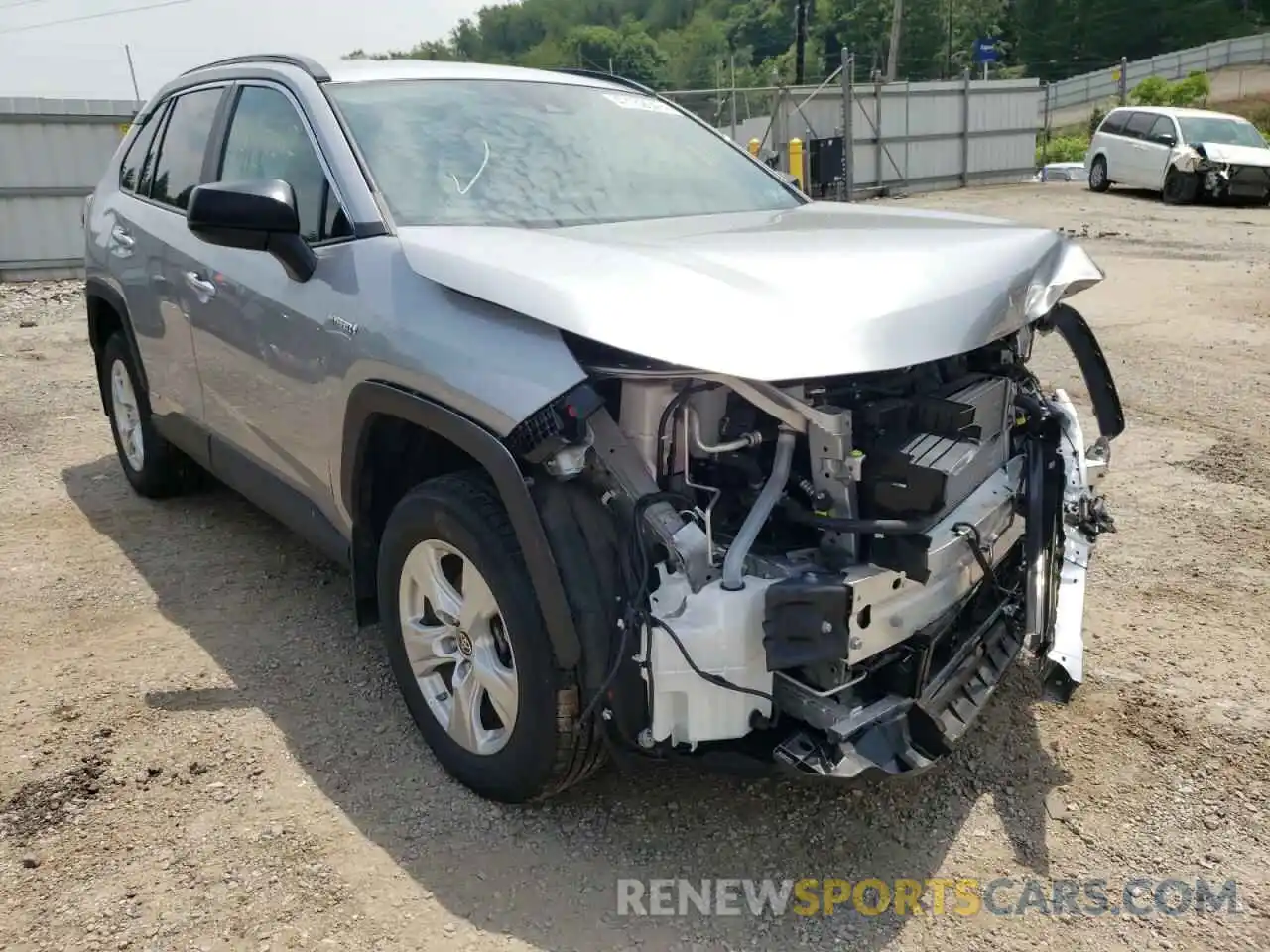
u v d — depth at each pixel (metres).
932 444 2.53
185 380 4.25
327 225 3.24
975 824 2.87
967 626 2.99
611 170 3.66
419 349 2.72
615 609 2.46
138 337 4.65
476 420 2.56
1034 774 3.07
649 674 2.42
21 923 2.52
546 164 3.52
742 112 24.00
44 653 3.79
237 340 3.65
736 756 2.49
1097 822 2.87
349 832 2.82
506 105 3.73
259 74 3.90
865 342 2.37
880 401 2.62
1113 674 3.58
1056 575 2.93
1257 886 2.64
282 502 3.73
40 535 4.90
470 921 2.51
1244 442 5.90
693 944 2.46
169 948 2.44
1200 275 11.57
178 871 2.68
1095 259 12.94
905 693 2.61
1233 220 17.14
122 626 3.99
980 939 2.48
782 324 2.35
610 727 2.53
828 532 2.49
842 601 2.33
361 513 3.19
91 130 14.61
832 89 23.50
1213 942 2.46
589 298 2.41
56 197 14.58
